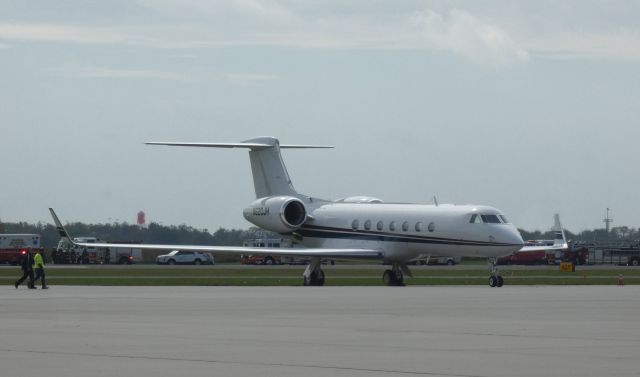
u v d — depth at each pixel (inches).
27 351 2581.2
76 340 2851.9
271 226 7815.0
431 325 3363.7
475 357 2474.2
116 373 2188.7
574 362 2384.4
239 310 4099.4
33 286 6328.7
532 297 5147.6
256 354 2524.6
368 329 3211.1
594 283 7623.0
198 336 2970.0
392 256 7450.8
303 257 7347.4
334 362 2377.0
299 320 3567.9
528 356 2493.8
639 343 2795.3
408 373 2204.7
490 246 6894.7
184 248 7199.8
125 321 3518.7
